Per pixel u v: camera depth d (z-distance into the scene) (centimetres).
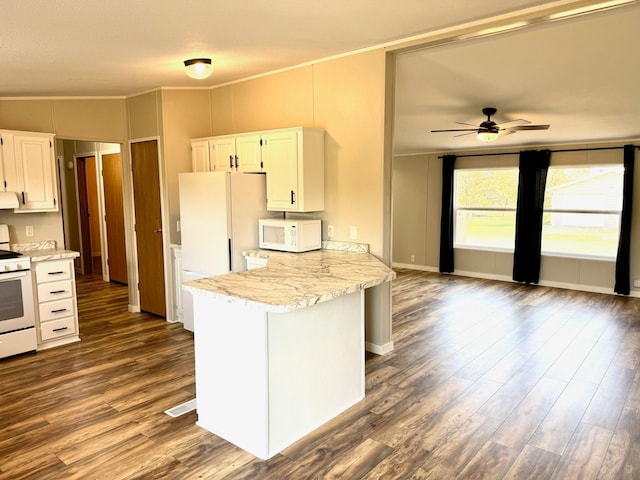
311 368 276
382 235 391
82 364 386
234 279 290
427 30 322
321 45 359
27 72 371
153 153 506
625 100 455
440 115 546
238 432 263
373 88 379
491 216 819
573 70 372
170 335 464
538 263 746
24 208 440
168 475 234
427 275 841
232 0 249
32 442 266
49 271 422
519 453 255
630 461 248
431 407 310
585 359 403
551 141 710
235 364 260
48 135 454
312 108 424
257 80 466
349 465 244
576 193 731
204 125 517
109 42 311
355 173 402
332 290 256
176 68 400
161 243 512
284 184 419
